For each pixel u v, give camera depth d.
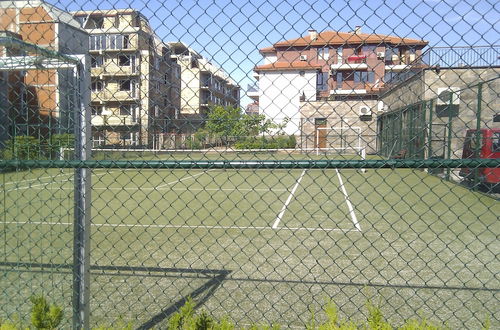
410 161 2.69
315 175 18.81
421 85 15.43
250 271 5.14
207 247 6.11
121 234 7.34
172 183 15.84
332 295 4.32
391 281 4.77
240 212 9.66
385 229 7.66
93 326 3.55
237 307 3.98
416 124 15.63
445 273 5.07
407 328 2.57
